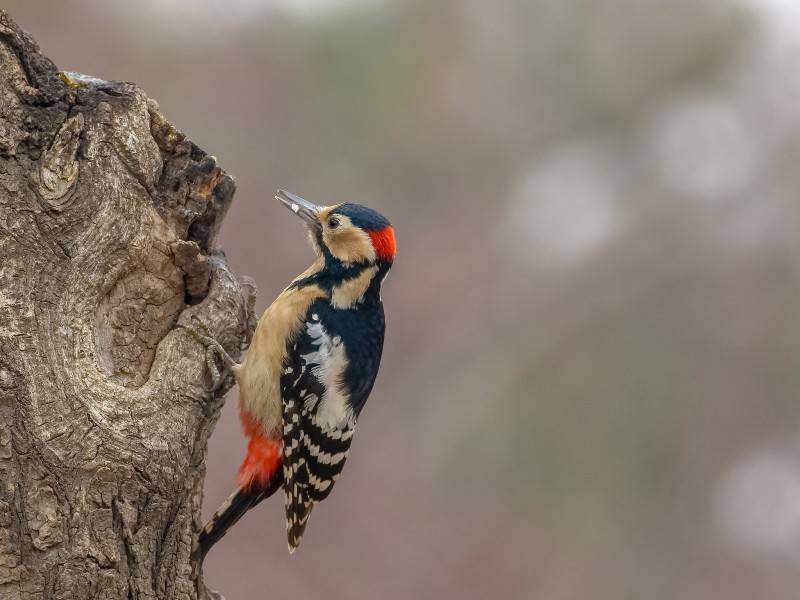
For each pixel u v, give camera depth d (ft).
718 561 55.16
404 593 52.60
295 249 53.16
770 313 58.95
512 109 61.31
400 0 58.18
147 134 20.89
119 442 19.70
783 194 59.98
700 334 59.62
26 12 50.49
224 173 22.86
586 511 56.24
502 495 56.65
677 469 57.21
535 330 59.98
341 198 56.90
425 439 58.03
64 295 19.69
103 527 19.45
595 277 61.31
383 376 59.11
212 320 22.21
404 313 60.23
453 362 59.47
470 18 59.47
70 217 19.75
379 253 27.48
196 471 21.77
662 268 60.85
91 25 51.75
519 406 58.39
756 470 57.00
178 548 20.93
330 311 26.81
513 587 53.52
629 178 62.34
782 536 55.36
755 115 61.00
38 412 19.01
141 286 21.11
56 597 18.93
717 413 57.93
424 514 55.67
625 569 54.85
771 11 61.77
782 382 57.77
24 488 18.80
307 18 56.54
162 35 53.42
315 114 56.18
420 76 58.18
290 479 25.86
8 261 19.16
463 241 60.95
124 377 20.84
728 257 60.39
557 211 62.08
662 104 61.87
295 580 49.52
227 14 55.11
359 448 57.52
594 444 57.82
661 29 61.62
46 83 19.86
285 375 25.88
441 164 59.67
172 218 21.52
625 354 59.62
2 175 19.21
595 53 61.93
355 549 53.52
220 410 22.85
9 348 18.93
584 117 62.08
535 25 61.00
